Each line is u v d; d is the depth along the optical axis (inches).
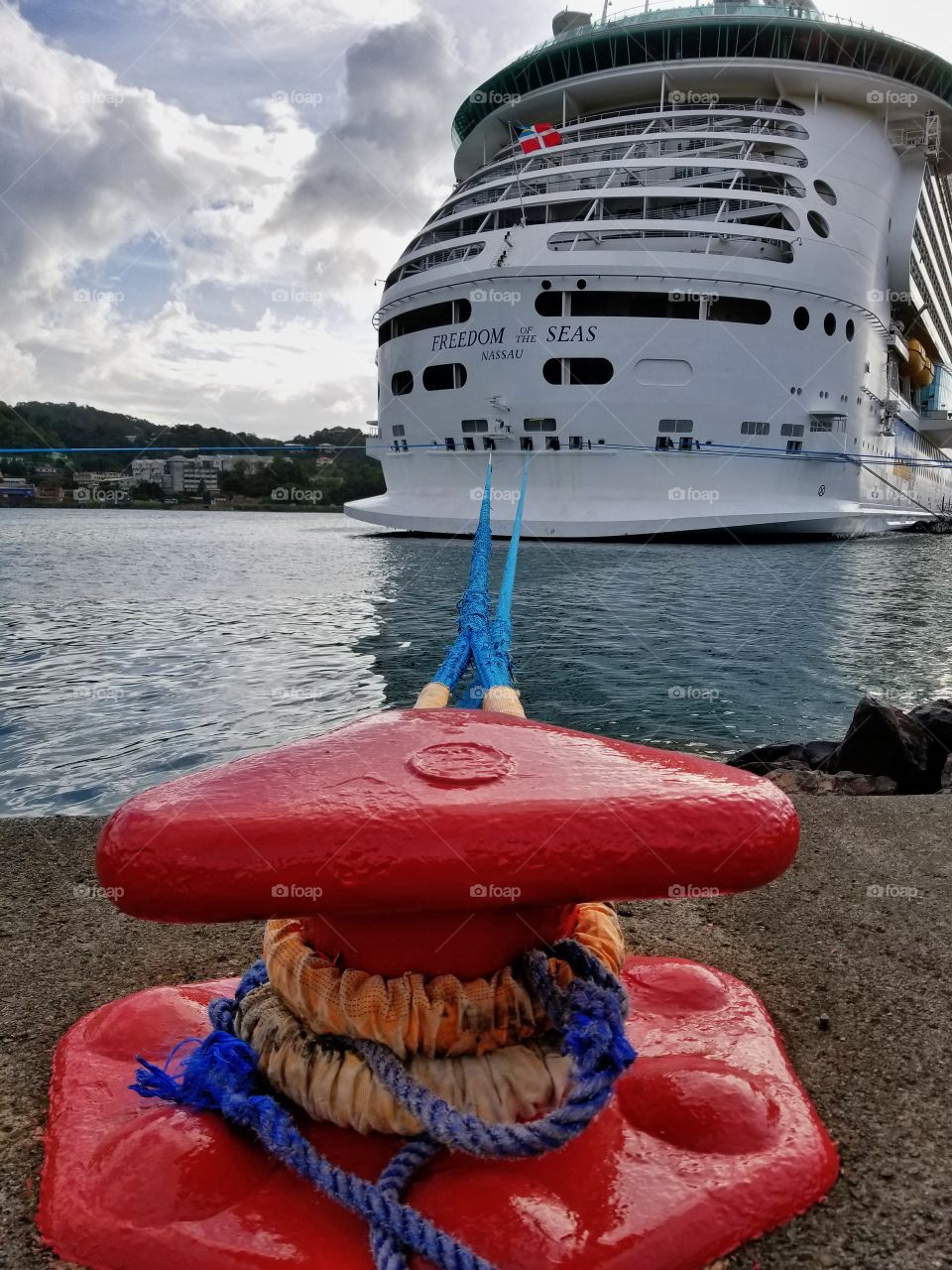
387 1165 46.9
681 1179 47.5
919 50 1529.3
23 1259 45.1
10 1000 79.1
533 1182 45.7
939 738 273.0
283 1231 43.2
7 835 123.1
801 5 1596.9
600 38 1517.0
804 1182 49.6
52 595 792.9
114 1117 54.2
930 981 81.4
